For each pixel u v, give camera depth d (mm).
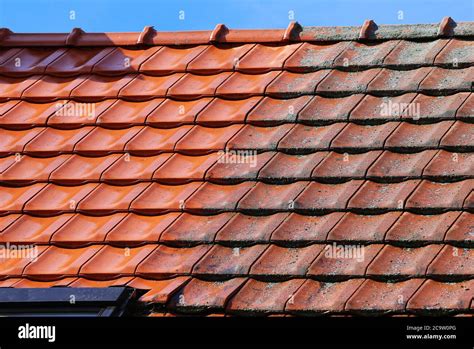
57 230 8484
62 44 10805
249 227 8328
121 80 10203
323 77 9836
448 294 7492
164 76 10234
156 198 8727
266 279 7863
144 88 10055
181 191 8773
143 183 8906
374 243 8016
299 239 8109
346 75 9867
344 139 9047
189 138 9336
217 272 7941
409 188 8438
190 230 8352
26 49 10844
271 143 9109
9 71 10445
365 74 9812
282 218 8352
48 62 10547
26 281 8078
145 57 10500
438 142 8812
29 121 9750
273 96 9719
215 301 7648
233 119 9461
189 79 10117
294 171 8797
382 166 8711
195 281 7906
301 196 8516
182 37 10672
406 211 8250
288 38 10445
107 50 10719
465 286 7539
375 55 10023
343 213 8320
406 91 9477
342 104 9469
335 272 7793
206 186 8789
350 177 8641
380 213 8297
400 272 7707
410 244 7957
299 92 9688
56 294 7578
